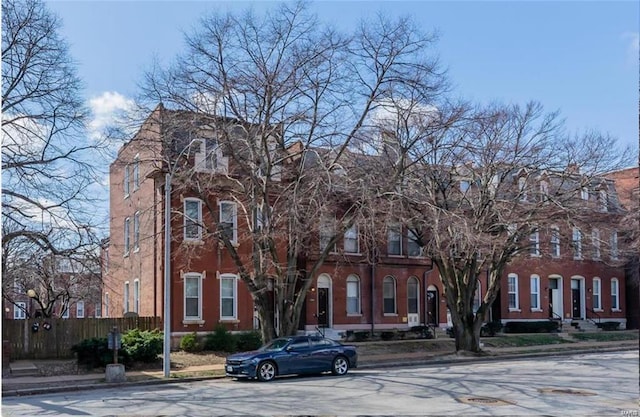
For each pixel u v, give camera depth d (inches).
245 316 1320.1
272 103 965.2
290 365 878.4
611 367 1014.4
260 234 983.6
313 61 959.0
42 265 962.7
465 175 1216.2
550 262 1694.1
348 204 1186.6
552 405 618.8
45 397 755.4
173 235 1238.3
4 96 887.1
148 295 1320.1
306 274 1305.4
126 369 991.0
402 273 1561.3
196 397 700.7
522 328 1711.4
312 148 990.4
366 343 1381.6
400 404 623.5
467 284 1279.5
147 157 1194.6
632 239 1583.4
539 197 1248.8
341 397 676.1
